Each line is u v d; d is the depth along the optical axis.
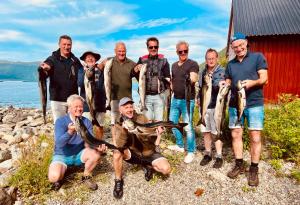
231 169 6.04
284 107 7.58
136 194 5.42
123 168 6.28
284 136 6.41
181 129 5.39
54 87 6.24
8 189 5.45
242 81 5.00
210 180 5.70
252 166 5.49
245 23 13.94
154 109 6.62
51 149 6.34
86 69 5.86
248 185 5.46
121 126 5.36
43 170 5.66
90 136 5.20
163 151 6.98
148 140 5.50
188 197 5.29
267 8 14.65
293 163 6.20
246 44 5.23
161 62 6.49
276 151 6.32
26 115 14.46
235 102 5.43
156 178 5.79
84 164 6.16
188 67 6.16
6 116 14.76
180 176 5.89
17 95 41.12
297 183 5.50
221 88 5.12
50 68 6.04
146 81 6.49
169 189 5.52
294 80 13.18
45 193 5.47
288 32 12.74
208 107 6.04
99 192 5.52
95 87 6.39
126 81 6.56
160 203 5.18
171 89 6.47
